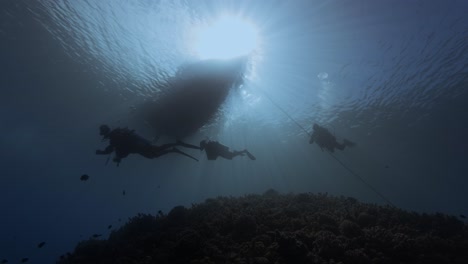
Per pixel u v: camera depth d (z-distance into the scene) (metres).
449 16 12.57
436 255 5.09
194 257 5.06
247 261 4.91
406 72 15.26
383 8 12.84
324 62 14.85
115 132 6.91
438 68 15.04
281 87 15.72
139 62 11.75
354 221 6.91
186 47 12.39
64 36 10.45
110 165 20.75
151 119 13.13
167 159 22.45
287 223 6.73
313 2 12.75
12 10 9.34
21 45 10.25
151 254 5.69
